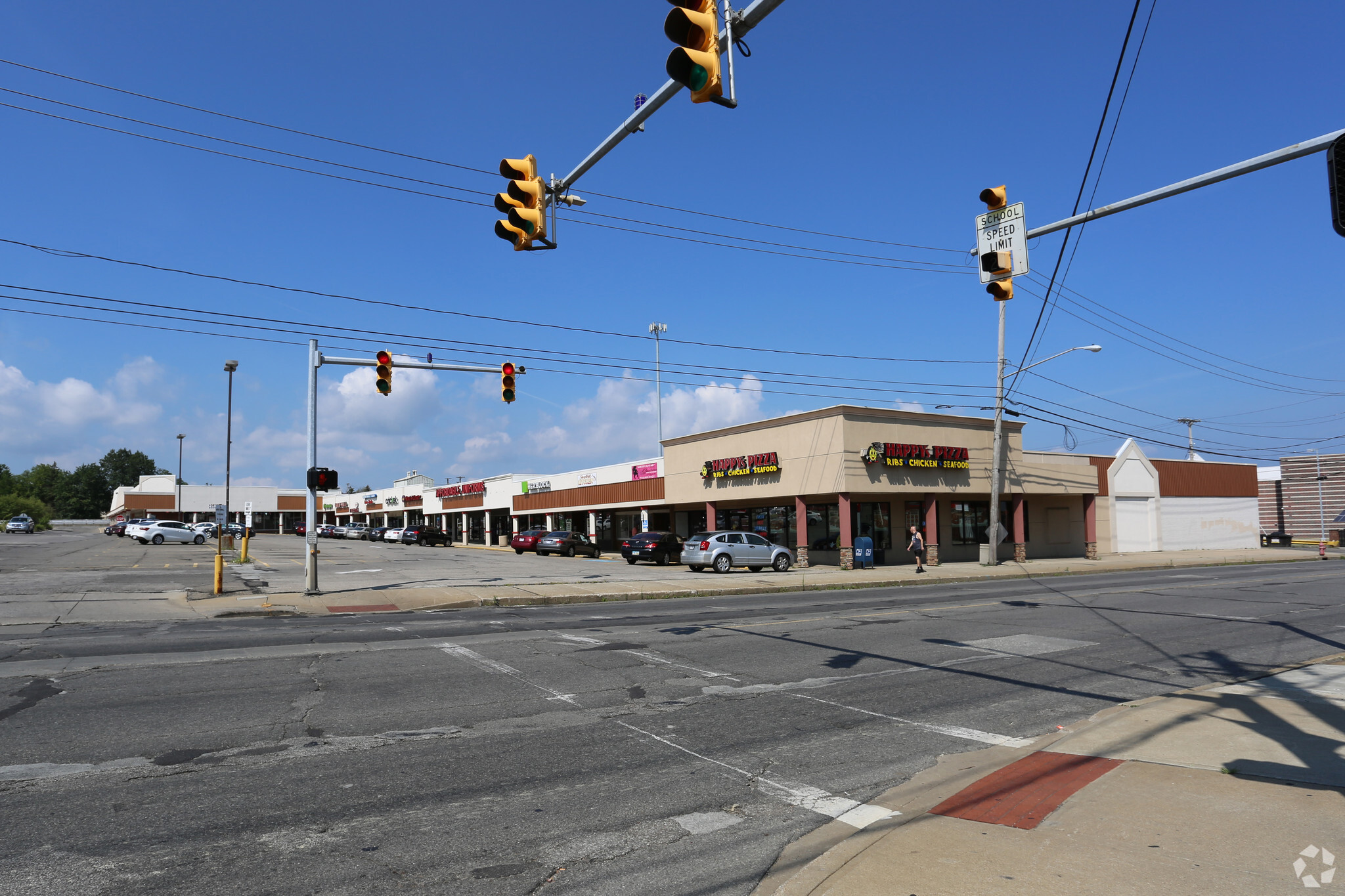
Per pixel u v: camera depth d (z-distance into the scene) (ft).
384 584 78.79
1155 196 30.83
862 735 24.72
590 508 162.91
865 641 42.42
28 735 23.35
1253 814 16.37
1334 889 12.86
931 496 111.24
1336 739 22.08
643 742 23.73
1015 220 33.76
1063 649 39.88
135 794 18.72
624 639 42.73
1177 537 157.17
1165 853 14.49
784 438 110.22
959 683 32.04
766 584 81.30
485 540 222.89
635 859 15.61
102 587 71.97
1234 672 34.55
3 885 13.98
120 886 14.05
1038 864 14.26
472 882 14.46
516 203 29.71
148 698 28.02
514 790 19.47
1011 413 110.93
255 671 33.09
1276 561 127.65
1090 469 131.34
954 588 79.56
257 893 13.91
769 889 14.24
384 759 21.62
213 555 135.33
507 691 29.94
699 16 19.22
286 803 18.33
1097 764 20.51
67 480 545.44
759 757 22.35
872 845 15.51
